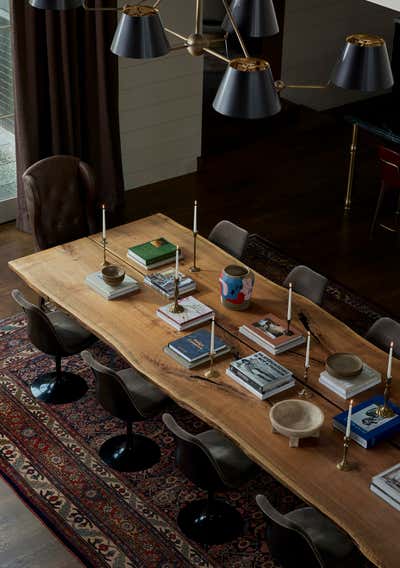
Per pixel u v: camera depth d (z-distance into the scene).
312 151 8.70
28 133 6.72
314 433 3.88
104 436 4.98
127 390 4.34
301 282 5.07
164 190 7.82
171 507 4.54
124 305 4.83
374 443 3.89
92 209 5.96
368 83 3.63
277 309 4.83
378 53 3.61
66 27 6.56
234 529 4.41
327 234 7.20
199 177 8.07
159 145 7.82
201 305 4.79
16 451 4.87
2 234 7.02
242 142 8.75
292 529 3.45
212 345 4.23
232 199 7.70
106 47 6.86
